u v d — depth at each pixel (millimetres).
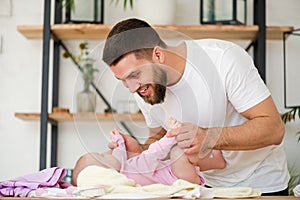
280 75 3266
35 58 3273
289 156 3207
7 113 3248
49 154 3229
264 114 1680
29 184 1384
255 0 3072
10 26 3279
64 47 3223
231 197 1348
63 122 3213
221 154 1854
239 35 3049
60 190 1322
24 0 3295
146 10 2973
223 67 1676
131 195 1261
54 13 3139
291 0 3314
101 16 3041
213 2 2984
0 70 3260
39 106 3260
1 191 1368
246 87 1683
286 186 1980
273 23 3305
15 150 3232
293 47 3275
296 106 3068
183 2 3270
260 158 1901
